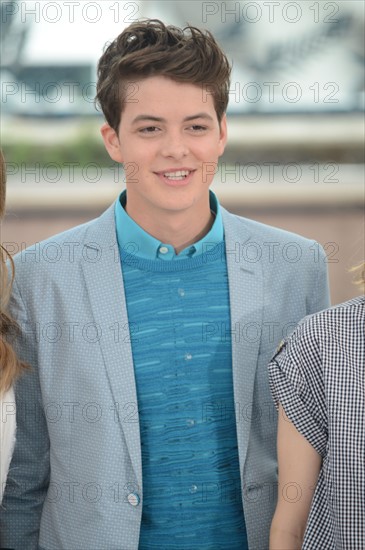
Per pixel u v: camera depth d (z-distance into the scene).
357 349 2.30
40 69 7.45
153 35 2.50
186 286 2.63
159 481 2.56
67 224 7.52
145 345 2.60
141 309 2.62
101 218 2.76
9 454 2.51
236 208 7.54
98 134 7.57
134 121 2.49
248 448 2.60
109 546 2.54
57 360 2.64
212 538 2.58
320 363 2.31
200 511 2.57
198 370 2.59
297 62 7.48
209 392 2.59
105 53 2.60
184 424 2.57
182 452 2.57
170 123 2.47
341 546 2.22
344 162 7.60
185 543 2.56
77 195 7.50
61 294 2.64
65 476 2.63
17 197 7.45
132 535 2.53
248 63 7.47
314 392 2.32
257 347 2.64
